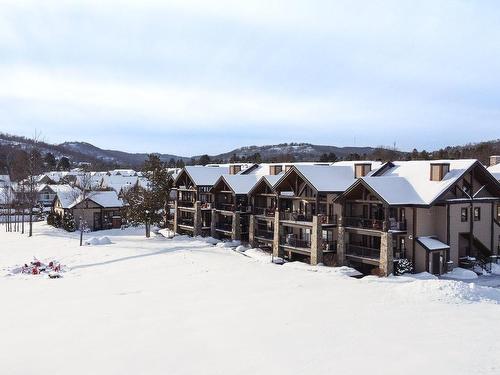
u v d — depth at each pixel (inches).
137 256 1542.8
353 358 526.9
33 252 1674.5
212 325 693.9
